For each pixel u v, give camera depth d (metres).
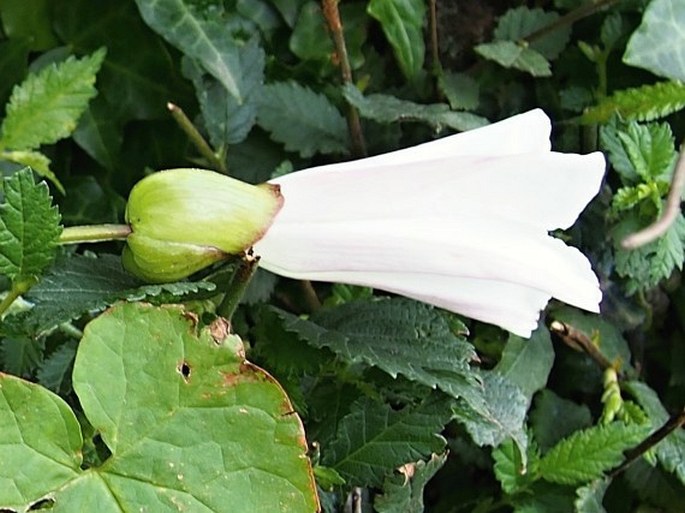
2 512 0.22
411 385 0.26
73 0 0.31
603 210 0.32
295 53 0.32
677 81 0.31
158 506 0.22
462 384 0.25
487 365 0.32
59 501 0.22
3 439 0.21
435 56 0.32
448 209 0.23
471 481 0.32
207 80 0.31
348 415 0.26
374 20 0.32
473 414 0.27
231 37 0.30
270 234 0.24
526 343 0.31
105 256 0.25
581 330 0.32
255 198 0.24
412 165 0.23
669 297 0.33
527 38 0.32
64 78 0.29
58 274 0.24
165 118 0.32
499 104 0.33
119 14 0.31
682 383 0.34
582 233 0.32
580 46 0.32
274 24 0.32
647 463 0.32
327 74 0.32
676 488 0.32
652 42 0.31
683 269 0.33
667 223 0.25
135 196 0.23
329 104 0.31
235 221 0.23
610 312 0.32
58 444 0.22
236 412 0.22
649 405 0.32
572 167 0.23
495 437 0.27
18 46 0.31
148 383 0.22
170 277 0.24
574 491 0.30
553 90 0.33
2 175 0.30
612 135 0.31
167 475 0.22
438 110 0.30
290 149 0.31
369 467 0.26
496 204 0.23
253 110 0.30
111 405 0.22
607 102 0.31
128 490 0.22
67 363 0.27
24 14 0.31
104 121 0.32
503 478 0.30
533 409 0.32
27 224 0.23
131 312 0.22
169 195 0.23
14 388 0.22
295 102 0.31
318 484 0.26
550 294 0.23
